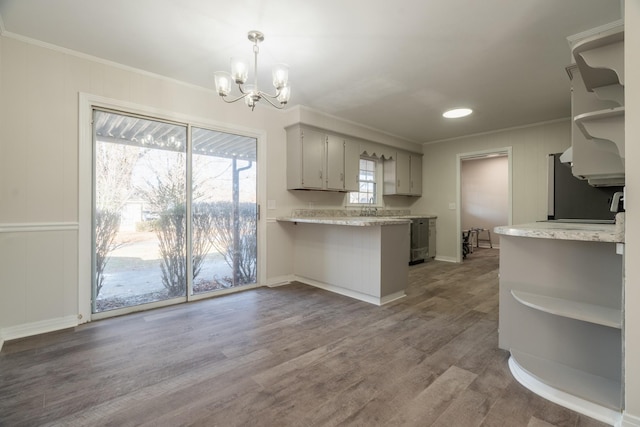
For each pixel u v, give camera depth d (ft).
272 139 13.14
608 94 5.84
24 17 7.07
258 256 12.87
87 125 8.84
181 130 10.77
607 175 6.70
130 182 9.81
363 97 11.97
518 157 16.08
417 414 4.99
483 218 26.48
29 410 5.07
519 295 6.30
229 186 12.02
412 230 17.52
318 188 13.80
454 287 12.80
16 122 7.83
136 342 7.62
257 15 6.93
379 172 18.56
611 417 4.77
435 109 13.38
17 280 7.88
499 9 6.70
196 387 5.73
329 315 9.53
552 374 5.67
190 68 9.61
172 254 10.66
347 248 11.64
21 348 7.27
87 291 8.91
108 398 5.40
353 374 6.18
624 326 4.48
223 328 8.51
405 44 8.14
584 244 5.81
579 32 7.55
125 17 7.05
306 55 8.73
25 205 7.97
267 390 5.65
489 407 5.16
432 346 7.41
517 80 10.37
